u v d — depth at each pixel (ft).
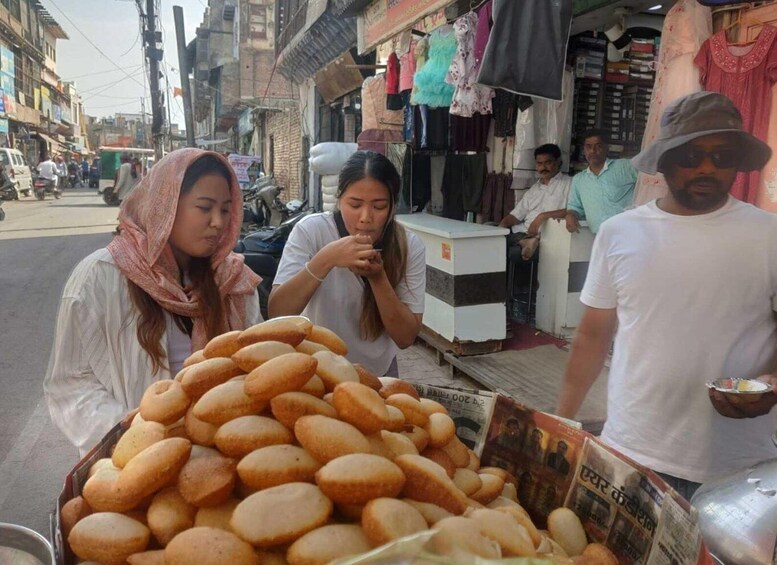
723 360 5.72
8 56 107.24
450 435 3.74
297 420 3.25
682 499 3.18
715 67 10.36
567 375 6.94
